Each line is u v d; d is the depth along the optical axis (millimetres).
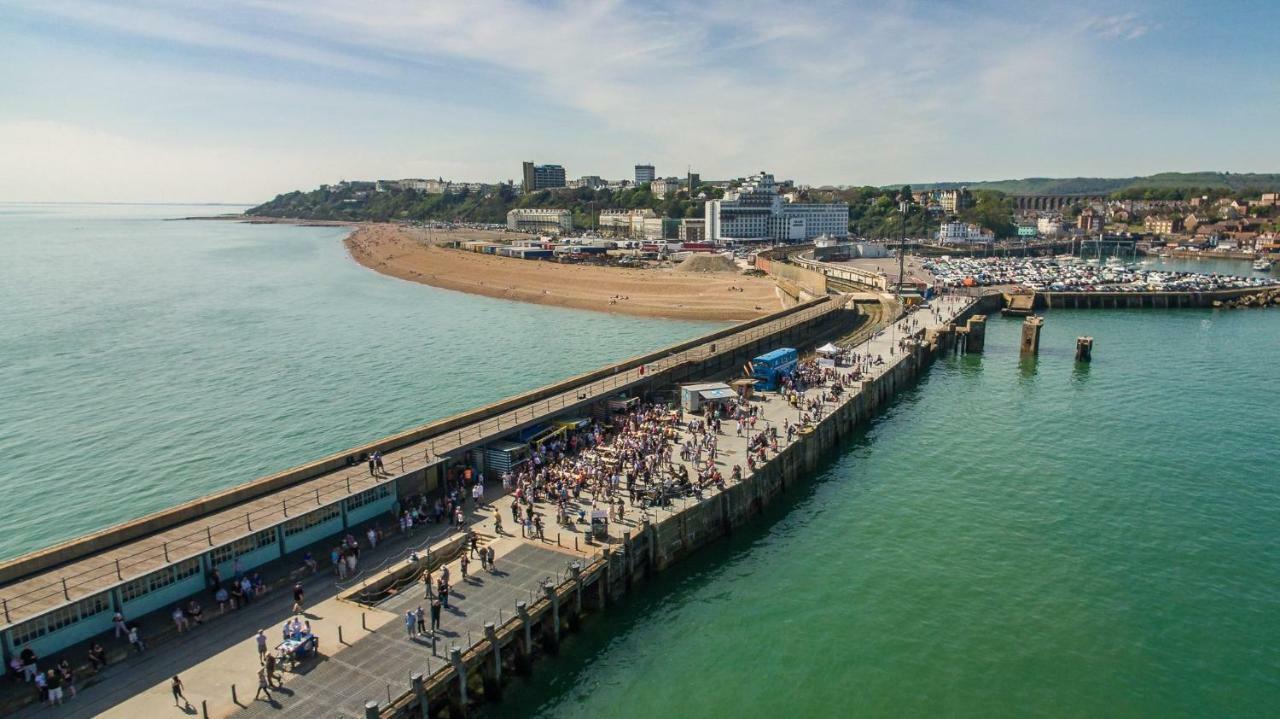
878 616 51438
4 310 174875
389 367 122625
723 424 79250
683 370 96125
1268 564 58906
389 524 52281
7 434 89125
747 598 53469
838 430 85188
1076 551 60719
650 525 54500
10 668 35625
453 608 43844
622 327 164250
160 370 119375
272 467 79062
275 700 35688
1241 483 74500
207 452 83438
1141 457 81750
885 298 176375
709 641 48406
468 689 40469
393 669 38125
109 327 155000
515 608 43594
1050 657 47438
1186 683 45219
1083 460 80875
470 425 66750
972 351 139000
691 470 65938
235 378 114562
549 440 66938
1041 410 100062
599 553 50000
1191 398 106125
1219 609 52875
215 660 38594
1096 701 43594
